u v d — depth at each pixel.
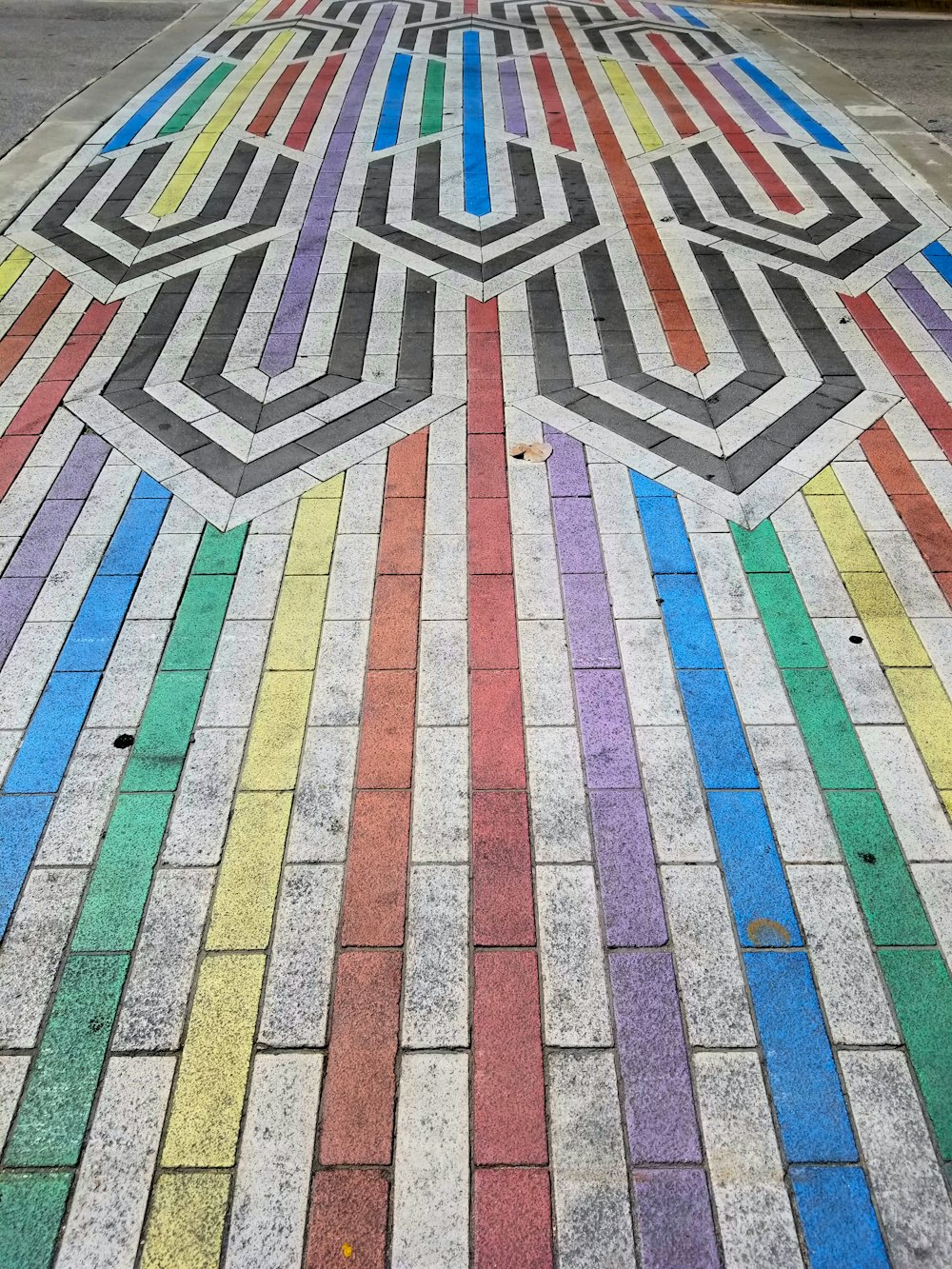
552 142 9.02
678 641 3.89
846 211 7.66
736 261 6.92
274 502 4.66
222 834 3.18
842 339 5.98
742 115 9.71
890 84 10.84
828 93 10.44
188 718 3.57
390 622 3.98
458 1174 2.42
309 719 3.56
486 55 11.45
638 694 3.66
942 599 4.07
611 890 3.02
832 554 4.31
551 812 3.24
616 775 3.36
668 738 3.49
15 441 5.10
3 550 4.36
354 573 4.23
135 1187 2.40
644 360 5.78
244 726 3.54
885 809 3.25
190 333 6.09
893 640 3.89
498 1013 2.72
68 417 5.29
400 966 2.83
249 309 6.35
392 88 10.40
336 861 3.10
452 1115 2.52
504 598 4.09
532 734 3.51
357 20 12.86
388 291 6.55
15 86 10.58
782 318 6.20
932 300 6.41
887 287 6.58
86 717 3.58
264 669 3.77
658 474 4.82
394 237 7.28
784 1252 2.29
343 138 9.12
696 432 5.13
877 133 9.29
